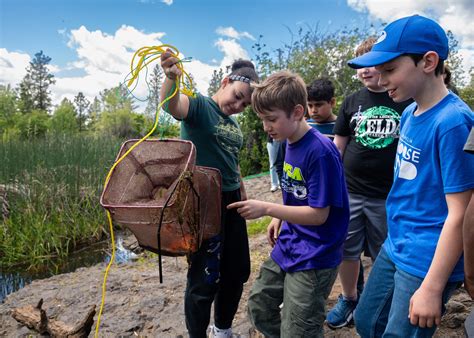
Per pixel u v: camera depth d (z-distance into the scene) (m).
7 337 3.14
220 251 2.32
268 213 2.08
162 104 1.96
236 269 2.54
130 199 1.90
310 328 2.12
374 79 2.59
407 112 2.01
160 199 1.86
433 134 1.72
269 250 4.70
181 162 2.00
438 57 1.72
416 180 1.82
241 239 2.54
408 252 1.83
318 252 2.10
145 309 3.42
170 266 4.66
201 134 2.30
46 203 6.77
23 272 5.82
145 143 1.99
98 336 3.06
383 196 2.66
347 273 2.77
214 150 2.35
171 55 1.96
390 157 2.60
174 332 3.03
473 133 1.45
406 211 1.88
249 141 11.54
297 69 10.34
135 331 3.12
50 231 6.37
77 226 6.70
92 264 5.96
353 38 10.05
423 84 1.76
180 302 3.51
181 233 1.85
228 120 2.43
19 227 6.40
